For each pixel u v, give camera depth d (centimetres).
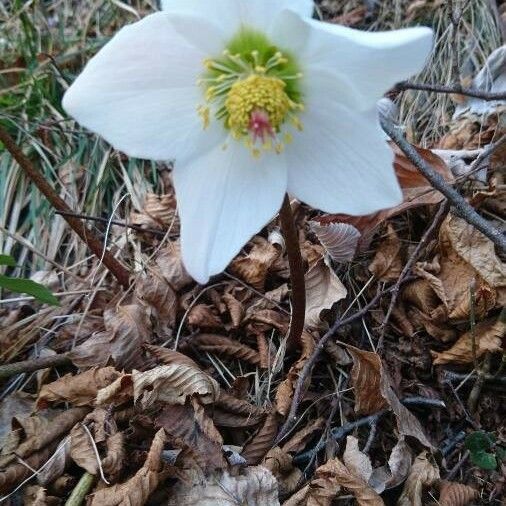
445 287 16
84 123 10
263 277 17
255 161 11
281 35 10
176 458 14
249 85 10
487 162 18
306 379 15
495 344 15
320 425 15
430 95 22
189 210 11
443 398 16
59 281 19
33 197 21
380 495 14
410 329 16
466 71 22
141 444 14
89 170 21
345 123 10
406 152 15
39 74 23
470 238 16
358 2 25
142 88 10
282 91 11
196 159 11
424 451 14
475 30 23
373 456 15
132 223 20
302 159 11
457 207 14
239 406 15
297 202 19
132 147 11
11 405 16
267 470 14
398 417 14
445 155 19
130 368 16
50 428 15
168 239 18
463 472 15
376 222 17
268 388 16
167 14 10
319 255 17
